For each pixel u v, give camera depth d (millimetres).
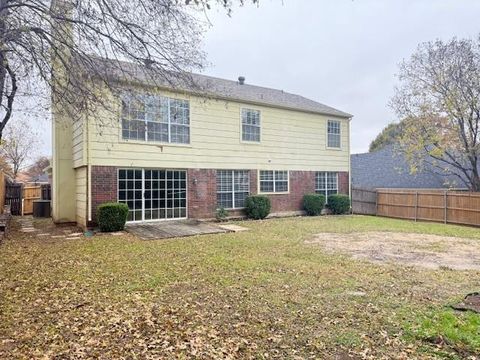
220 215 14328
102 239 10000
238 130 15141
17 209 18984
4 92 6641
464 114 16609
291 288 5406
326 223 14234
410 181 23562
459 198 15156
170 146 13148
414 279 5996
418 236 11188
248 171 15555
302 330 3869
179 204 13547
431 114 17812
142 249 8547
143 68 6301
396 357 3250
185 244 9273
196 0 4699
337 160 18859
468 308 4457
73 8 5520
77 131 12727
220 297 4988
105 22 5652
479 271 6598
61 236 10641
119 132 12000
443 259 7707
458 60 16547
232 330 3869
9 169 31312
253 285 5566
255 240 9969
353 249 8797
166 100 13023
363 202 19344
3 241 9711
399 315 4270
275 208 16375
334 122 18766
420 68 18016
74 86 6164
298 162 17234
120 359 3217
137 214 12562
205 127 14125
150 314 4320
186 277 6035
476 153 17359
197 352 3361
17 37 5281
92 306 4625
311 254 8070
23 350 3393
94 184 11555
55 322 4090
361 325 3984
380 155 28609
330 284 5629
